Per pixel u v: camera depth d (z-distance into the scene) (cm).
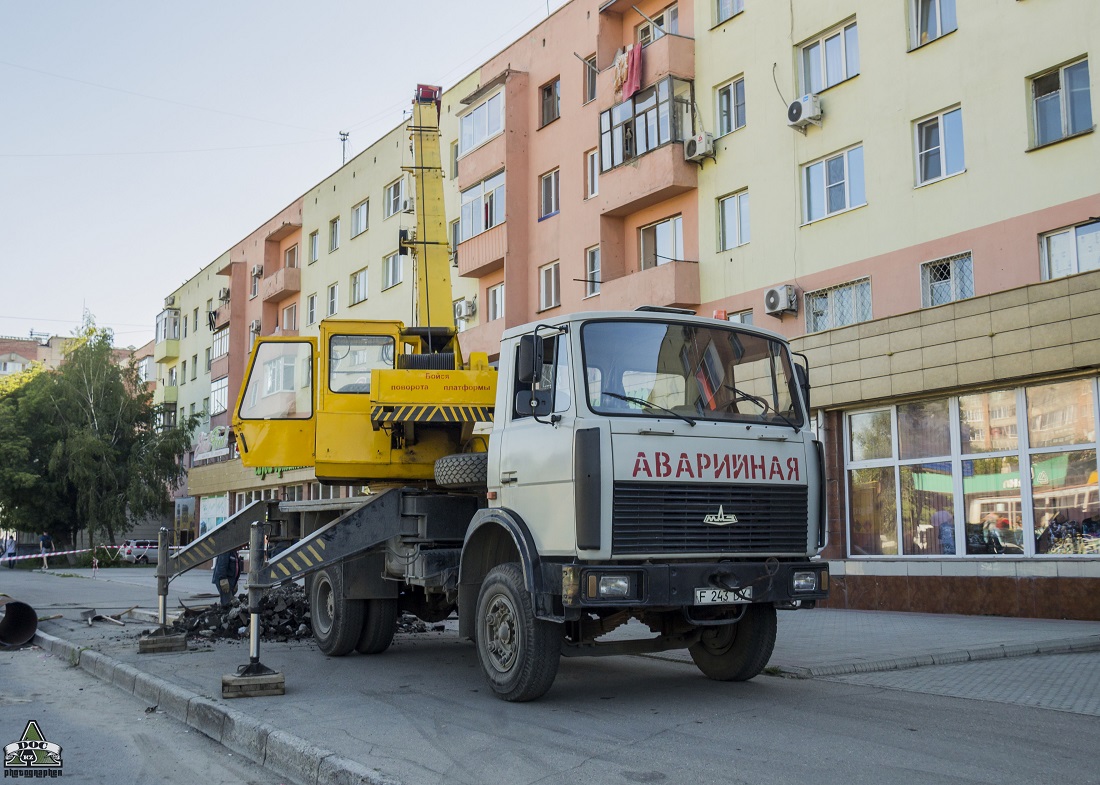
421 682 852
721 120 2172
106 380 5181
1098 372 1371
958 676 861
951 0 1695
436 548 909
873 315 1775
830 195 1903
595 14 2522
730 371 756
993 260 1572
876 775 520
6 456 4875
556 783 511
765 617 800
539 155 2723
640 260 2380
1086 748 579
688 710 703
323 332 1005
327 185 4050
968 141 1627
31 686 921
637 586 659
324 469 980
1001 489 1512
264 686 778
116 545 4959
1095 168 1444
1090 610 1323
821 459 768
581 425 679
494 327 2814
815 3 1939
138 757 625
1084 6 1473
